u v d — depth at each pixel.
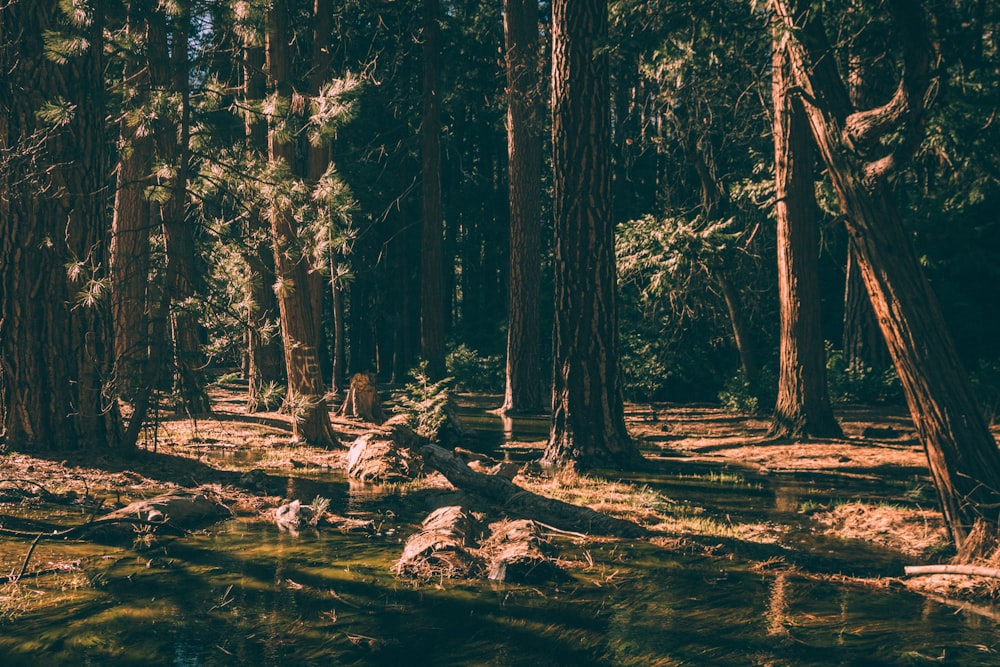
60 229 10.21
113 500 8.34
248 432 15.02
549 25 32.09
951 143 19.55
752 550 7.58
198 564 6.44
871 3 10.62
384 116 34.56
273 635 4.98
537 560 6.50
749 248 25.59
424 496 9.73
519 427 19.12
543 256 37.44
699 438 17.34
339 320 26.05
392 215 36.88
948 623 5.63
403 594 5.90
